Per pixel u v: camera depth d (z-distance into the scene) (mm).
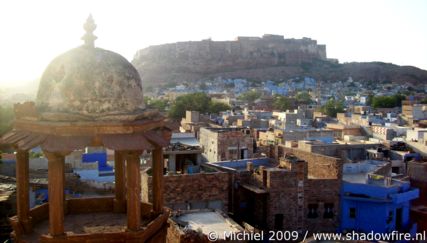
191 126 70375
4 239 23484
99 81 8328
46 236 8039
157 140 8766
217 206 31375
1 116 59812
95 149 48938
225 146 45656
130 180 8344
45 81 8625
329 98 171875
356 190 33875
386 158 47844
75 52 8617
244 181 33688
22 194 9242
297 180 32406
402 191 34750
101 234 8180
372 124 76812
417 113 92000
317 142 49625
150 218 9617
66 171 41938
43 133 8180
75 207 10586
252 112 95375
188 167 37594
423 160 48688
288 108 126312
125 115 8305
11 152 50344
